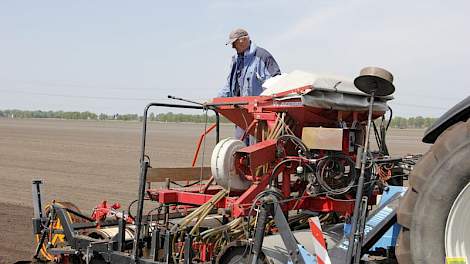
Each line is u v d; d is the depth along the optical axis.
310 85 6.17
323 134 6.09
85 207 12.45
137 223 6.38
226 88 8.60
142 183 6.38
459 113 4.04
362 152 5.09
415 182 4.01
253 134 6.79
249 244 5.62
